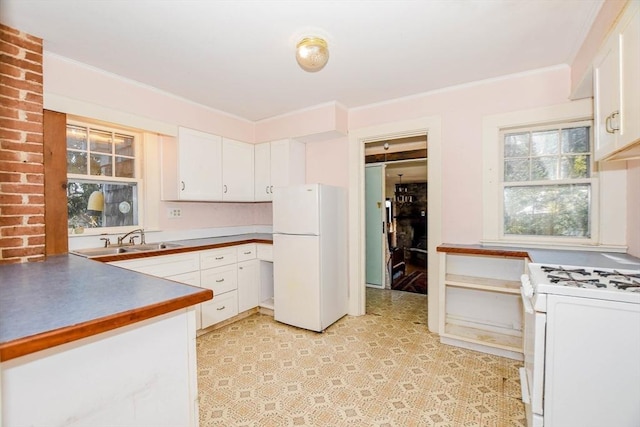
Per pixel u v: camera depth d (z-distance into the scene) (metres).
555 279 1.34
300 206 2.96
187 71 2.42
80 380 0.88
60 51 2.11
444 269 2.57
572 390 1.20
